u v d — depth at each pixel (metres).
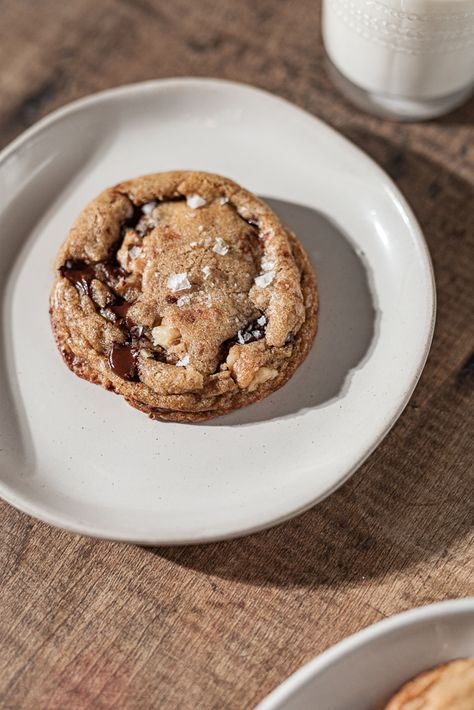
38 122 0.57
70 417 0.51
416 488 0.50
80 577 0.49
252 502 0.49
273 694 0.45
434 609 0.46
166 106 0.56
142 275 0.51
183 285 0.50
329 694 0.46
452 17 0.52
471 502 0.50
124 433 0.50
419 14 0.52
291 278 0.51
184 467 0.50
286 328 0.50
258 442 0.50
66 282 0.51
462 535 0.50
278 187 0.55
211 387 0.50
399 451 0.51
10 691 0.48
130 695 0.48
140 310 0.50
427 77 0.55
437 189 0.56
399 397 0.49
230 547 0.50
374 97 0.57
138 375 0.50
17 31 0.60
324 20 0.56
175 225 0.52
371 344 0.52
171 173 0.53
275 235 0.51
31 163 0.55
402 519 0.50
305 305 0.51
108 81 0.59
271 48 0.59
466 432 0.51
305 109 0.58
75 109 0.55
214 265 0.51
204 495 0.49
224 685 0.48
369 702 0.47
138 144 0.56
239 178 0.55
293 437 0.50
